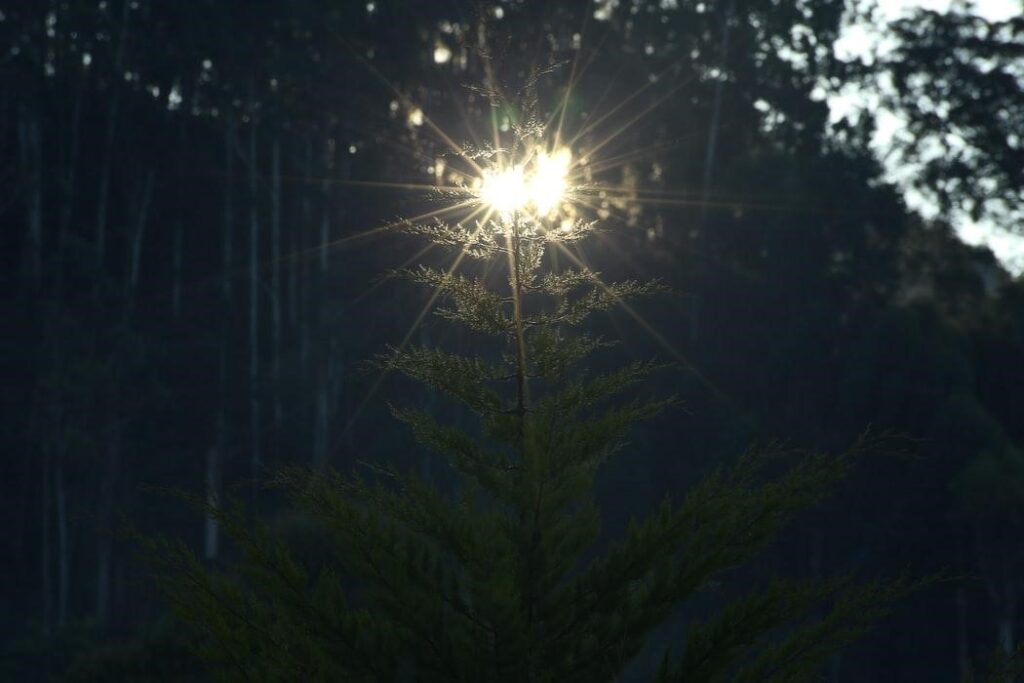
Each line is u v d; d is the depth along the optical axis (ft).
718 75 206.69
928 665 148.56
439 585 19.01
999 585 149.07
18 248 204.95
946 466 154.20
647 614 19.12
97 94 207.72
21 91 200.95
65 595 179.83
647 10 207.92
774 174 187.21
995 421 157.58
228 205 202.69
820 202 185.88
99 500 187.11
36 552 194.08
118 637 144.05
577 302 20.34
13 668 154.71
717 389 172.96
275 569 18.84
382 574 18.93
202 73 203.10
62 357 189.37
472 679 18.54
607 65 193.57
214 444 189.88
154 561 19.08
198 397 191.93
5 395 193.16
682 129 199.93
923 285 199.11
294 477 19.47
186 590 18.92
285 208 204.64
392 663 18.75
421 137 184.34
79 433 183.62
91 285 196.03
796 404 171.22
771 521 19.42
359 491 19.83
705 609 133.18
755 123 206.28
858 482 156.04
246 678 18.20
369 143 193.67
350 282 185.26
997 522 148.36
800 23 204.44
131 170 205.26
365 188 188.55
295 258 200.03
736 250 183.52
